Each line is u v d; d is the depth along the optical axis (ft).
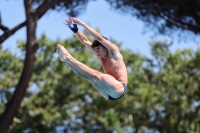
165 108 290.97
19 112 262.06
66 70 272.31
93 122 291.17
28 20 129.29
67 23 65.36
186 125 287.89
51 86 273.75
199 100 290.56
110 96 62.80
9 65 268.21
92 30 62.13
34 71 270.26
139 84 269.23
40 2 156.15
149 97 255.91
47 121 262.06
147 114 283.79
